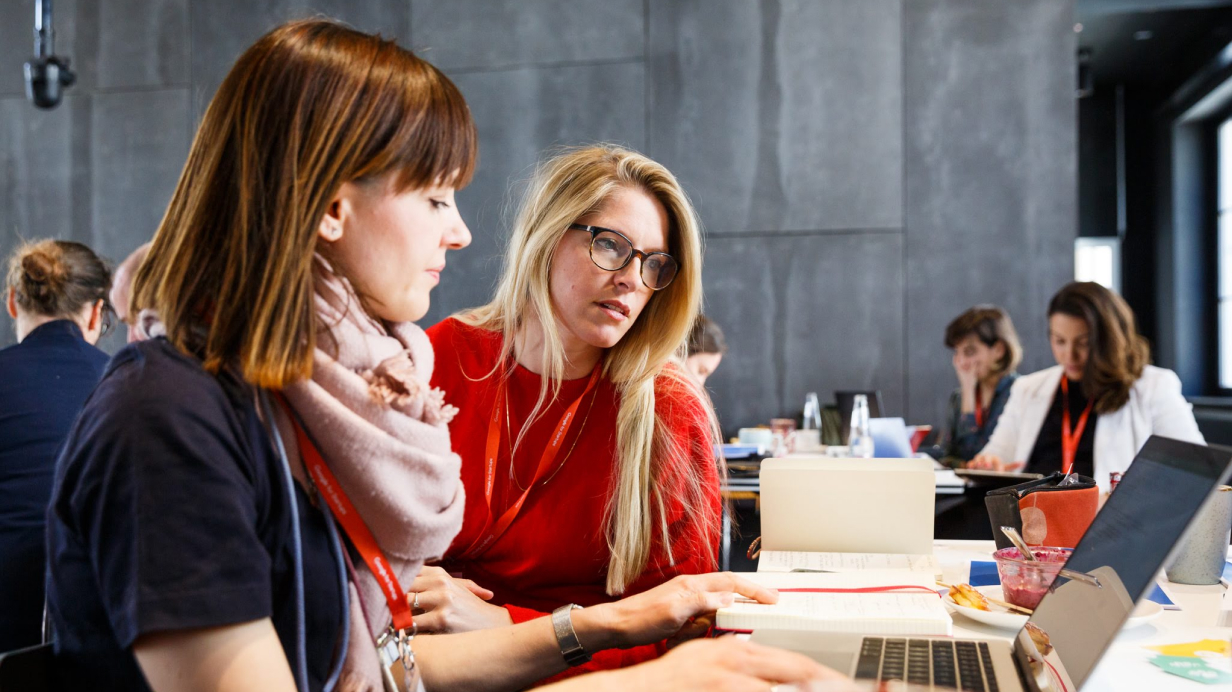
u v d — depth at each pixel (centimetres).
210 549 66
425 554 82
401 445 78
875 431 292
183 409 68
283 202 73
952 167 536
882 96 543
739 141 556
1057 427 320
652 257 135
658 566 138
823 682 76
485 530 140
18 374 194
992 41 532
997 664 85
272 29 78
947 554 154
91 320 217
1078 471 301
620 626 104
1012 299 529
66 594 69
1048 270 526
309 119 75
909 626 96
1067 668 77
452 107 82
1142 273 875
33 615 183
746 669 76
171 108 605
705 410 148
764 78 554
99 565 65
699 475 142
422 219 80
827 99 548
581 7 570
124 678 69
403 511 79
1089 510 131
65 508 69
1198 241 783
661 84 563
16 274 211
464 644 105
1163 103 817
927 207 538
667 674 76
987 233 532
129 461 65
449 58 582
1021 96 529
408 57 82
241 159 74
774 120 553
